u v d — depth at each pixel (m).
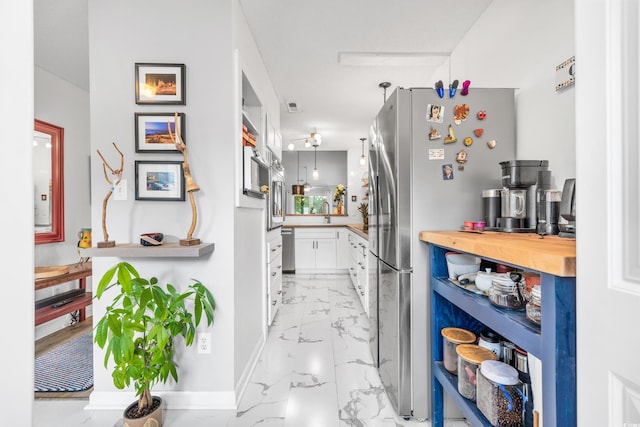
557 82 1.42
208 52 1.73
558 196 1.25
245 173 1.94
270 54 2.60
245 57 2.10
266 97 2.88
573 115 1.34
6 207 0.36
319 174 6.67
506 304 1.00
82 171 3.23
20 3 0.38
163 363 1.46
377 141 2.04
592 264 0.58
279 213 3.37
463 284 1.33
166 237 1.74
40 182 2.85
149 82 1.71
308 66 2.83
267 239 2.68
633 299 0.49
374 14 2.08
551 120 1.46
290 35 2.32
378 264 2.04
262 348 2.44
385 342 1.86
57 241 2.94
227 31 1.73
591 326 0.58
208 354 1.74
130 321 1.40
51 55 2.56
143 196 1.72
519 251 0.82
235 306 1.77
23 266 0.38
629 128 0.51
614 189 0.53
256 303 2.32
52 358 2.32
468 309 1.15
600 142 0.56
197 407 1.71
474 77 2.19
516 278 1.07
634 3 0.50
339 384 1.94
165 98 1.71
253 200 2.17
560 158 1.41
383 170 1.89
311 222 6.25
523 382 1.07
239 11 1.93
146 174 1.72
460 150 1.65
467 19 2.13
